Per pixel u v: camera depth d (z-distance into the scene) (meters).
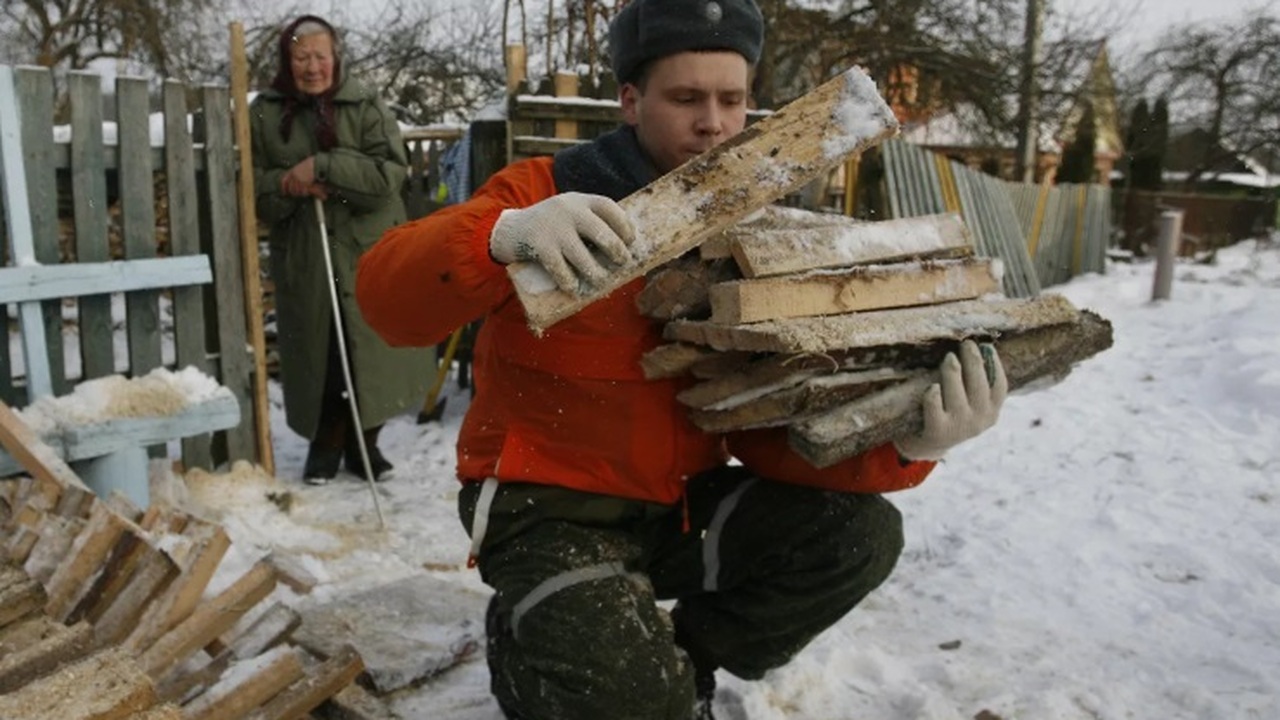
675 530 2.23
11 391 3.80
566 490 2.02
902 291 1.93
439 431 5.53
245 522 3.95
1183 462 4.63
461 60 16.03
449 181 5.89
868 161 8.74
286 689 2.23
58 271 3.76
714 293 1.82
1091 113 19.00
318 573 3.54
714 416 1.96
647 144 2.04
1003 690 2.71
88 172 3.91
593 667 1.83
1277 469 4.54
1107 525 3.90
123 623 2.29
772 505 2.18
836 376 1.79
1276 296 9.58
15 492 2.86
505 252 1.61
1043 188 12.06
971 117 16.48
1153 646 2.97
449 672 2.79
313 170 4.31
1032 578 3.45
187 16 13.72
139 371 4.14
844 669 2.78
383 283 1.78
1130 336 7.64
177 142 4.19
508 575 1.96
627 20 2.01
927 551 3.72
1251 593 3.30
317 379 4.54
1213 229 22.22
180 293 4.24
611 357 1.98
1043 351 1.95
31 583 2.05
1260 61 27.34
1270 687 2.71
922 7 14.64
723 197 1.64
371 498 4.47
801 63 14.48
